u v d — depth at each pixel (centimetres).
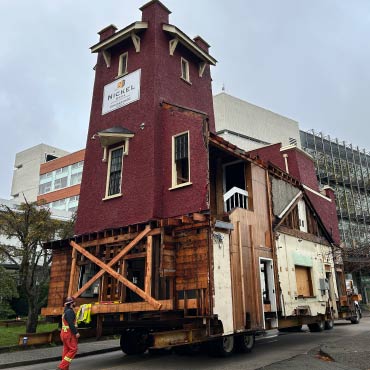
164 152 1393
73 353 959
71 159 5491
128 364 1105
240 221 1326
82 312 1098
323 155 4847
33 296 1753
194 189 1257
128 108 1538
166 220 1141
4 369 1157
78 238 1412
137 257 1198
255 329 1218
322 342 1505
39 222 1834
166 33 1630
